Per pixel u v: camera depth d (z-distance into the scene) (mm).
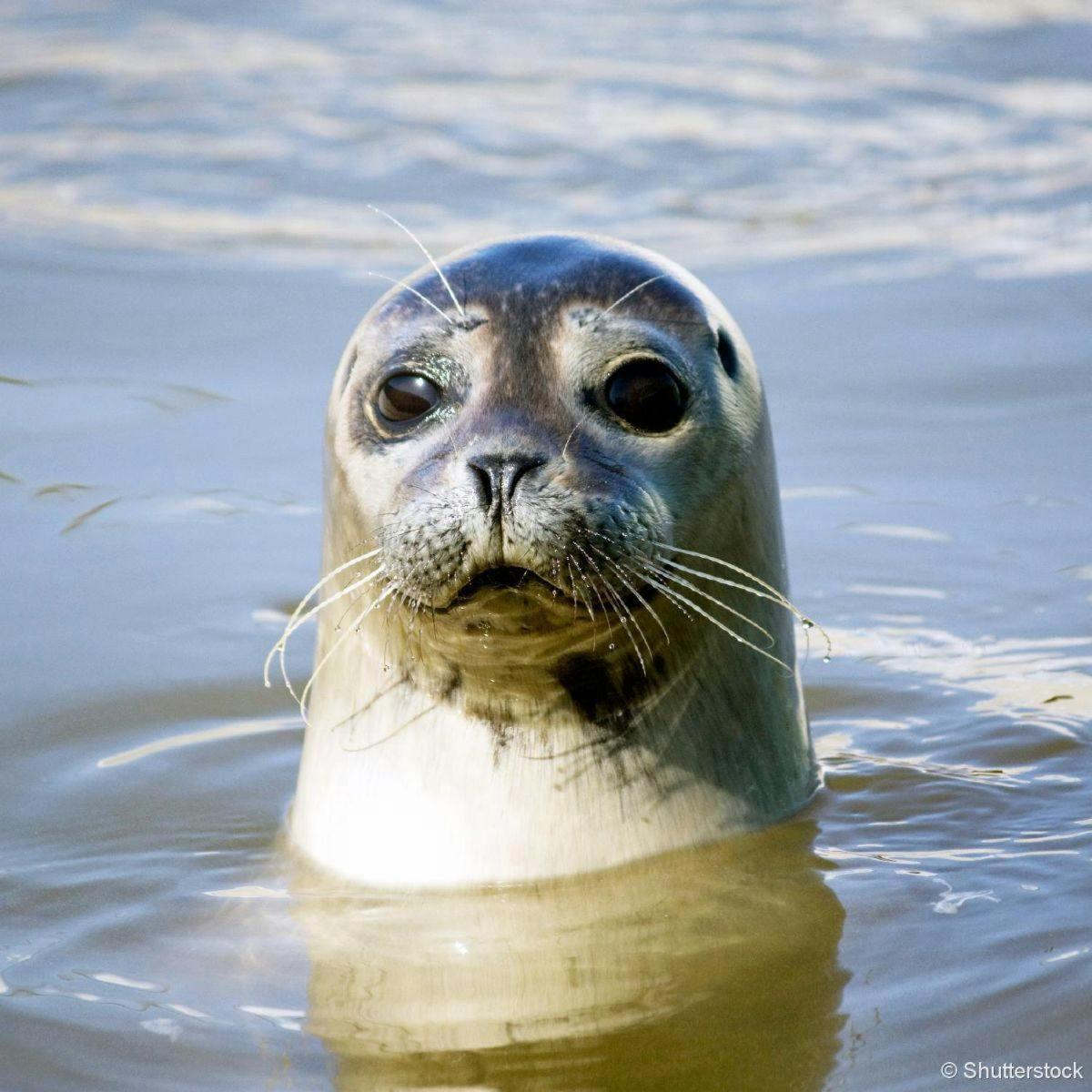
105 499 20578
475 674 12398
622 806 12727
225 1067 10633
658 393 12141
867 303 27266
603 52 42531
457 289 12398
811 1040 10742
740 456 12820
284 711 16219
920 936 11867
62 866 13344
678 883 12641
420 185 33156
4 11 46031
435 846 12758
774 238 30391
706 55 42406
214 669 16969
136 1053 10773
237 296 27484
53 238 30125
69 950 12055
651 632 12398
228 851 13609
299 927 12320
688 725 12953
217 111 37562
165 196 32531
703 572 12578
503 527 11227
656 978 11523
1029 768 14781
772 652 13578
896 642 17391
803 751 14195
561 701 12500
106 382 24000
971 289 27781
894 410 23234
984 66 41094
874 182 33656
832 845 13312
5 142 35531
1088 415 22828
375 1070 10602
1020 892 12445
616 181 33438
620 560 11516
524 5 47219
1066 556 19047
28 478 21047
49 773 14984
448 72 40656
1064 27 44375
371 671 13016
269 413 22984
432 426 12148
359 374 12648
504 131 36344
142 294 27547
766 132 36438
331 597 12867
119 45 42656
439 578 11445
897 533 19734
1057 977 11172
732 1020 11016
